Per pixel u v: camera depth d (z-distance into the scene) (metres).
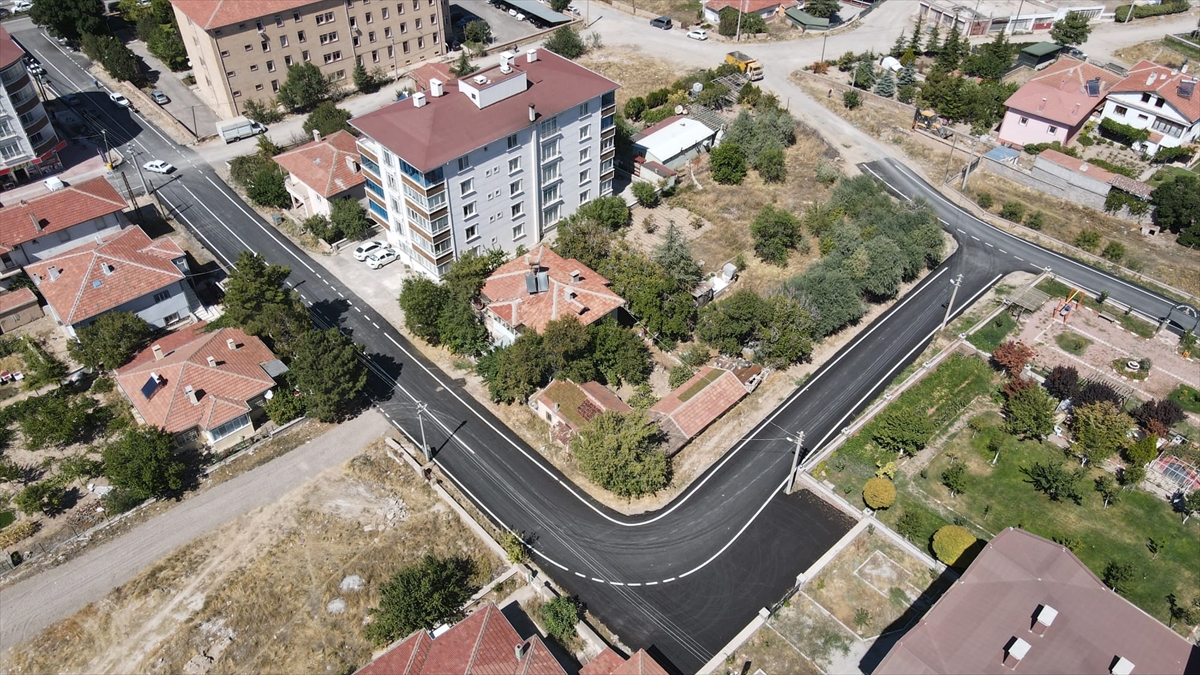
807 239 97.50
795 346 80.94
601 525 67.69
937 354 83.06
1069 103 113.00
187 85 129.50
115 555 64.31
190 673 56.88
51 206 89.81
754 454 73.69
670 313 82.69
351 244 98.19
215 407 71.31
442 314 82.00
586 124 93.44
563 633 58.59
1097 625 52.03
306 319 79.88
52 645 58.53
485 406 78.19
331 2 121.69
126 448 65.88
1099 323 87.50
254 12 115.62
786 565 64.75
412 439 74.50
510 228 93.06
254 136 117.44
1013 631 51.97
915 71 129.88
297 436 74.44
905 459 73.06
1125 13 149.62
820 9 147.38
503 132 84.50
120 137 116.94
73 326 78.69
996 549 56.91
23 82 103.50
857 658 58.31
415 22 133.12
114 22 149.00
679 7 157.88
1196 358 82.75
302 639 58.81
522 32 147.88
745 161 110.38
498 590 62.31
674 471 72.06
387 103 125.50
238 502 68.44
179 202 104.56
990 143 116.56
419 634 54.59
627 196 104.25
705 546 66.06
